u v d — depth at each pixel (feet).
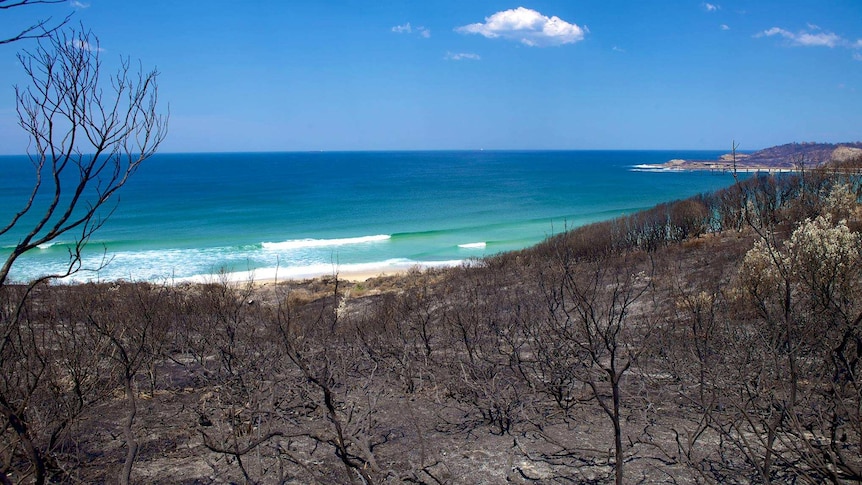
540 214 224.12
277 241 157.38
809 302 17.44
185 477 18.11
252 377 25.70
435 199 286.46
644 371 25.93
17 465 15.81
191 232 174.19
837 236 25.72
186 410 24.82
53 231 9.40
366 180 428.97
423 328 33.58
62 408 18.83
